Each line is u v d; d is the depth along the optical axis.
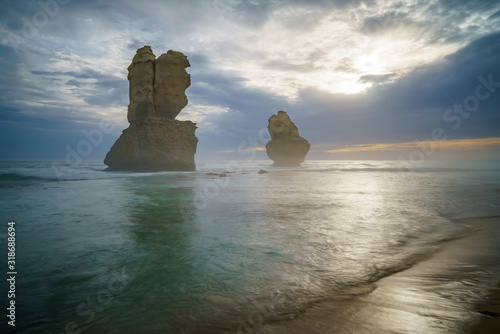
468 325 2.76
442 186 20.02
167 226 7.72
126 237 6.59
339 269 4.56
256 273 4.39
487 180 25.62
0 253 5.41
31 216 9.12
